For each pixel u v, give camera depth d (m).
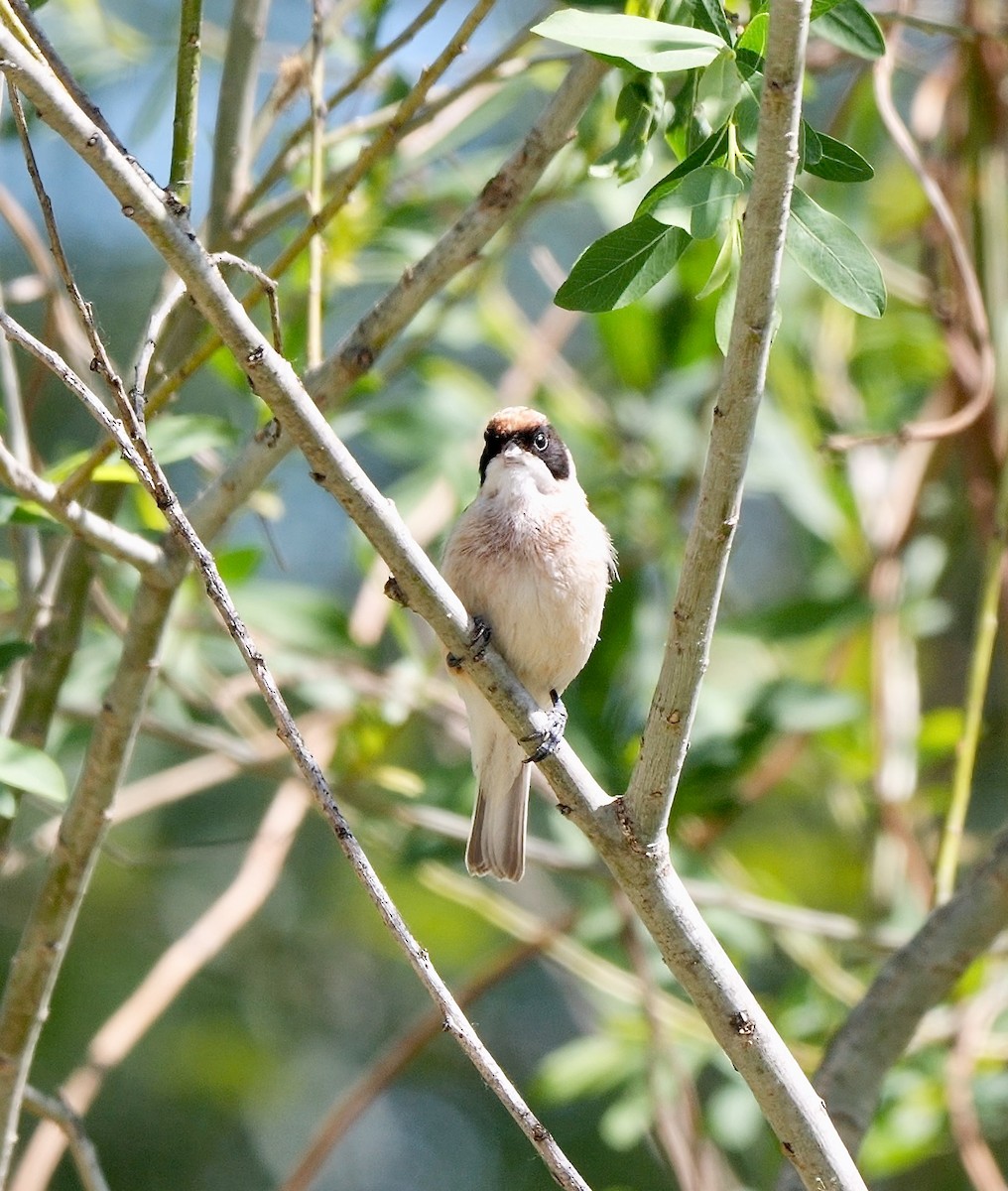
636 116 7.34
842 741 11.69
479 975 10.84
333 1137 9.90
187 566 7.40
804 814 15.01
